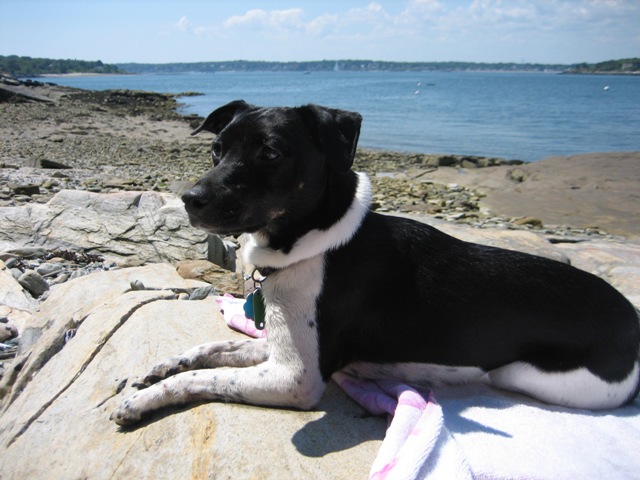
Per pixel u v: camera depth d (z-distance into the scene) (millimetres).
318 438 485
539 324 537
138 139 4266
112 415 525
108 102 7852
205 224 517
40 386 636
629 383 550
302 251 531
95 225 1267
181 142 4180
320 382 530
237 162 525
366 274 542
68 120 5262
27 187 1825
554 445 475
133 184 2307
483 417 511
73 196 1325
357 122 535
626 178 2848
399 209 2332
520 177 3062
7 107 5906
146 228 1234
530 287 547
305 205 532
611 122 6891
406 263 559
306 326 527
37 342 787
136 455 479
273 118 531
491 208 2439
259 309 576
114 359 631
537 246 1316
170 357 589
